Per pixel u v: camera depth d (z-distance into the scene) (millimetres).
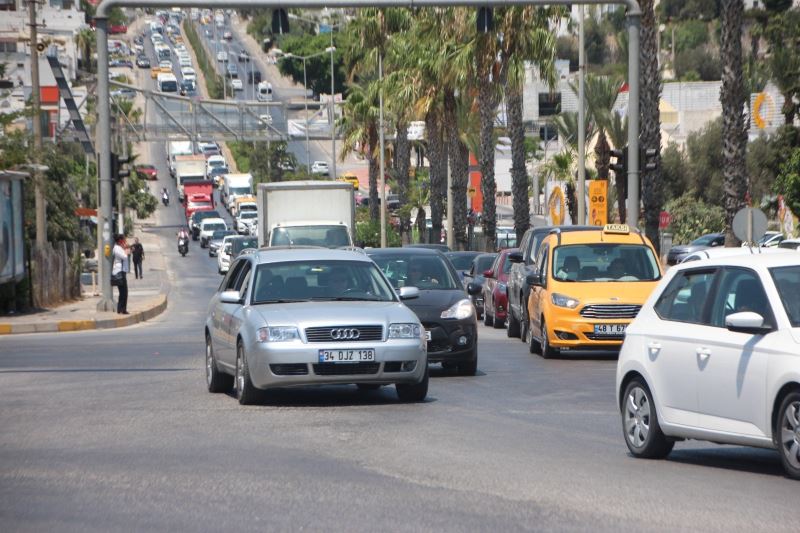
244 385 30562
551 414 29000
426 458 22531
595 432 26078
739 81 69062
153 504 18500
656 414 22266
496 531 16406
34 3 85812
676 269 23125
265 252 33969
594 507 17906
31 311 72125
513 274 56156
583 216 92125
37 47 86562
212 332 34156
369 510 17859
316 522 17078
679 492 19000
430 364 42844
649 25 71188
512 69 91188
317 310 30484
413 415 28781
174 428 26766
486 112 96562
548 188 171750
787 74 97375
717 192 156875
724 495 18672
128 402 31672
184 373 39500
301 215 75375
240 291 33062
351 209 75625
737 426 20516
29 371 40219
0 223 66438
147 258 164375
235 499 18797
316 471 21172
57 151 121500
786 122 99000
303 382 29719
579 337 43562
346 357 29734
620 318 43562
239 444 24391
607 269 45688
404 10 123625
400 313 30781
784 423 19547
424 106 108250
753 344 20219
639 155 62281
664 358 22156
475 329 38281
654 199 73438
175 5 57219
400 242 140625
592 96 149000
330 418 28250
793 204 84562
